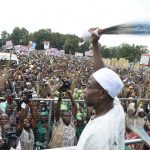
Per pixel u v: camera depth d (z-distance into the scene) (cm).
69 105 774
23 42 10988
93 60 287
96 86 215
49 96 1120
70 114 673
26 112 665
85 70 3366
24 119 657
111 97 216
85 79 1961
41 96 1142
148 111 1133
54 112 741
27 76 1730
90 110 786
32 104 696
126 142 320
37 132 729
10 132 595
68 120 667
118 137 214
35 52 6469
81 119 799
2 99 775
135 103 1080
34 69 2636
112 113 215
